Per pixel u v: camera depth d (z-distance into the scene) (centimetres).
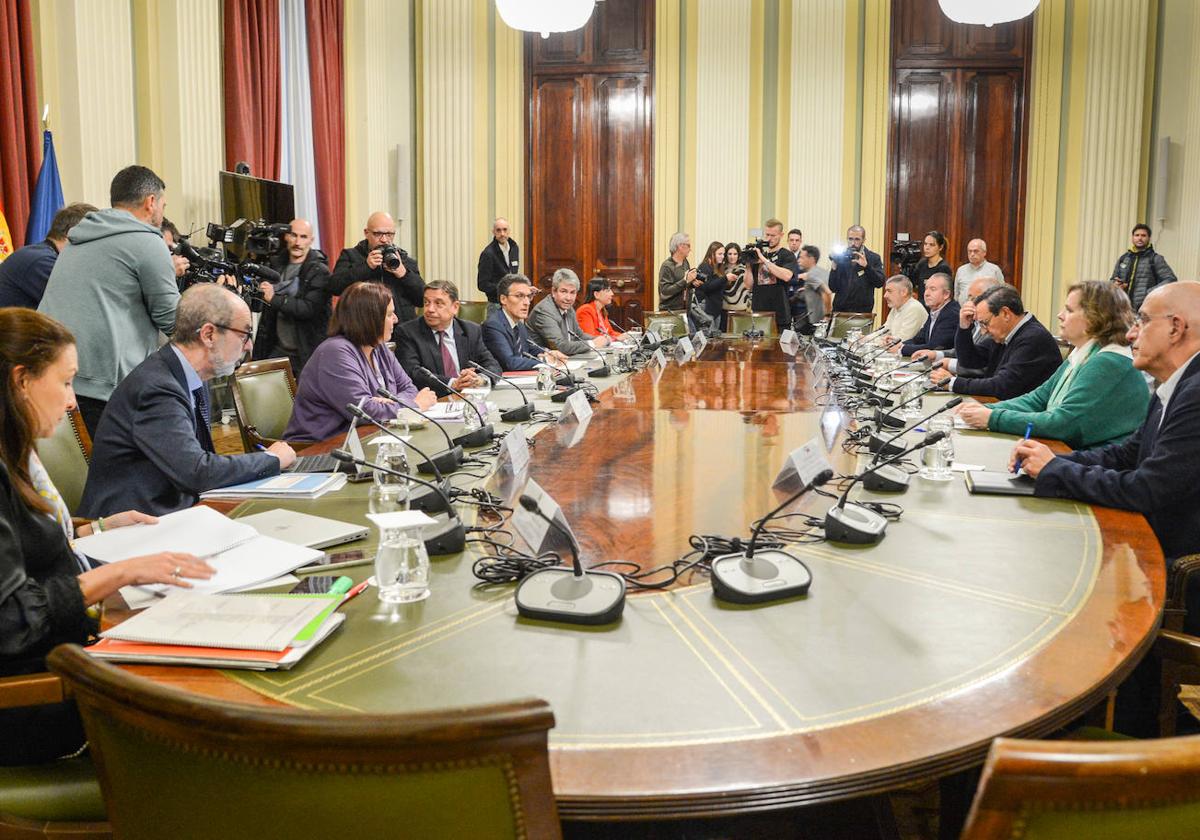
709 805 104
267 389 390
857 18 923
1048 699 125
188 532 192
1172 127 899
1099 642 143
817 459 207
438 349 474
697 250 948
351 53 840
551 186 952
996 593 165
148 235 351
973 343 536
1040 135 916
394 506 221
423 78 934
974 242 822
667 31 934
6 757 158
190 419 254
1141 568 180
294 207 705
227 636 141
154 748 92
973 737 114
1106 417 323
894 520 213
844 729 117
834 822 151
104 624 152
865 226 938
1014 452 250
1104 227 911
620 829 147
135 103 574
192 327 256
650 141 943
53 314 344
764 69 934
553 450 297
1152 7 896
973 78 924
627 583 171
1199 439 222
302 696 127
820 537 199
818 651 140
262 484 244
